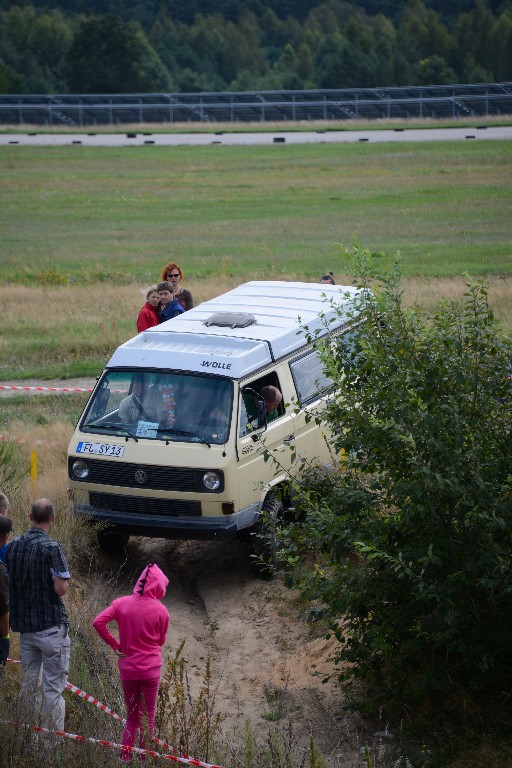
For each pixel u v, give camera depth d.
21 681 28.11
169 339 43.84
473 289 32.62
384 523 29.72
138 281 123.06
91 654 32.41
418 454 28.31
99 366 77.44
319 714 31.33
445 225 169.00
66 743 25.91
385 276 32.25
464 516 29.67
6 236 173.12
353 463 31.23
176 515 39.84
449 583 29.19
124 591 40.41
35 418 62.84
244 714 31.64
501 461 30.25
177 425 40.38
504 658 30.31
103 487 40.84
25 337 87.94
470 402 30.61
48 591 27.48
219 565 43.78
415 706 30.62
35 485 44.84
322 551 31.55
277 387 42.78
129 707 27.22
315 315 46.88
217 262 136.88
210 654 36.00
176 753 26.17
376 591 30.08
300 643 36.28
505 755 27.92
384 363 30.58
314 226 175.50
